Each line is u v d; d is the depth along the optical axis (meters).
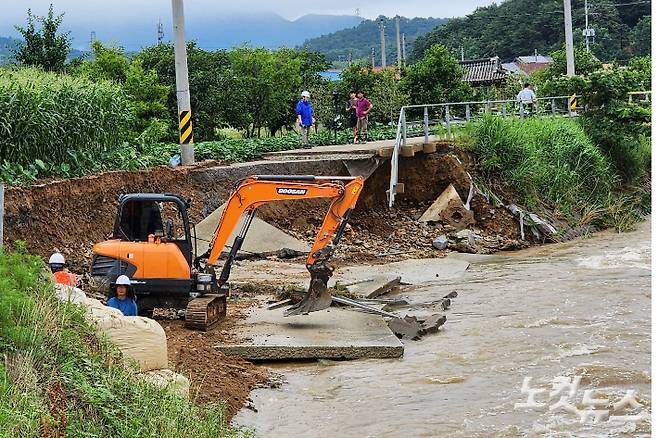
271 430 11.46
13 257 12.11
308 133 33.50
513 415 11.82
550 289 19.88
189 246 15.59
